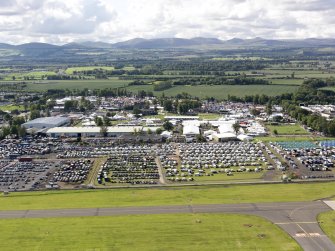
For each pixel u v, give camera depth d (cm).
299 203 17175
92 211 16638
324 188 19138
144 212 16450
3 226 15212
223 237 14112
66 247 13550
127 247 13488
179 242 13788
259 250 13188
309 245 13512
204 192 18888
